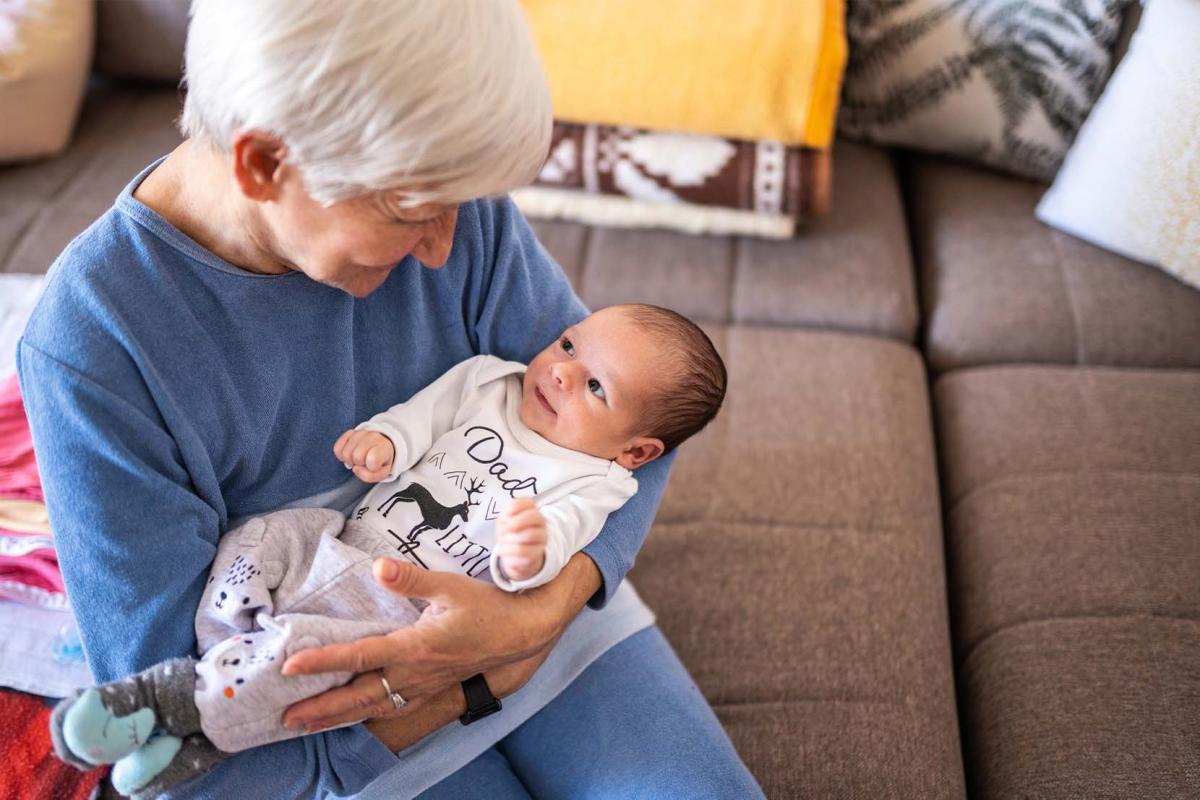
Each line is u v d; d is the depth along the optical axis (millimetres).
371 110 656
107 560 788
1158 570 1293
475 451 998
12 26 1645
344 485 985
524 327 1066
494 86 688
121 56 1854
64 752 746
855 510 1388
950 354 1656
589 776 985
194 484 848
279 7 648
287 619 831
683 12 1664
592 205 1775
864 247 1753
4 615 1089
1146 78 1569
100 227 778
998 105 1796
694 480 1421
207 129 719
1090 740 1126
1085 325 1617
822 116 1664
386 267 800
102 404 750
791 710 1174
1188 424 1476
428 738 967
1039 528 1366
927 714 1171
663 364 1050
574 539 940
